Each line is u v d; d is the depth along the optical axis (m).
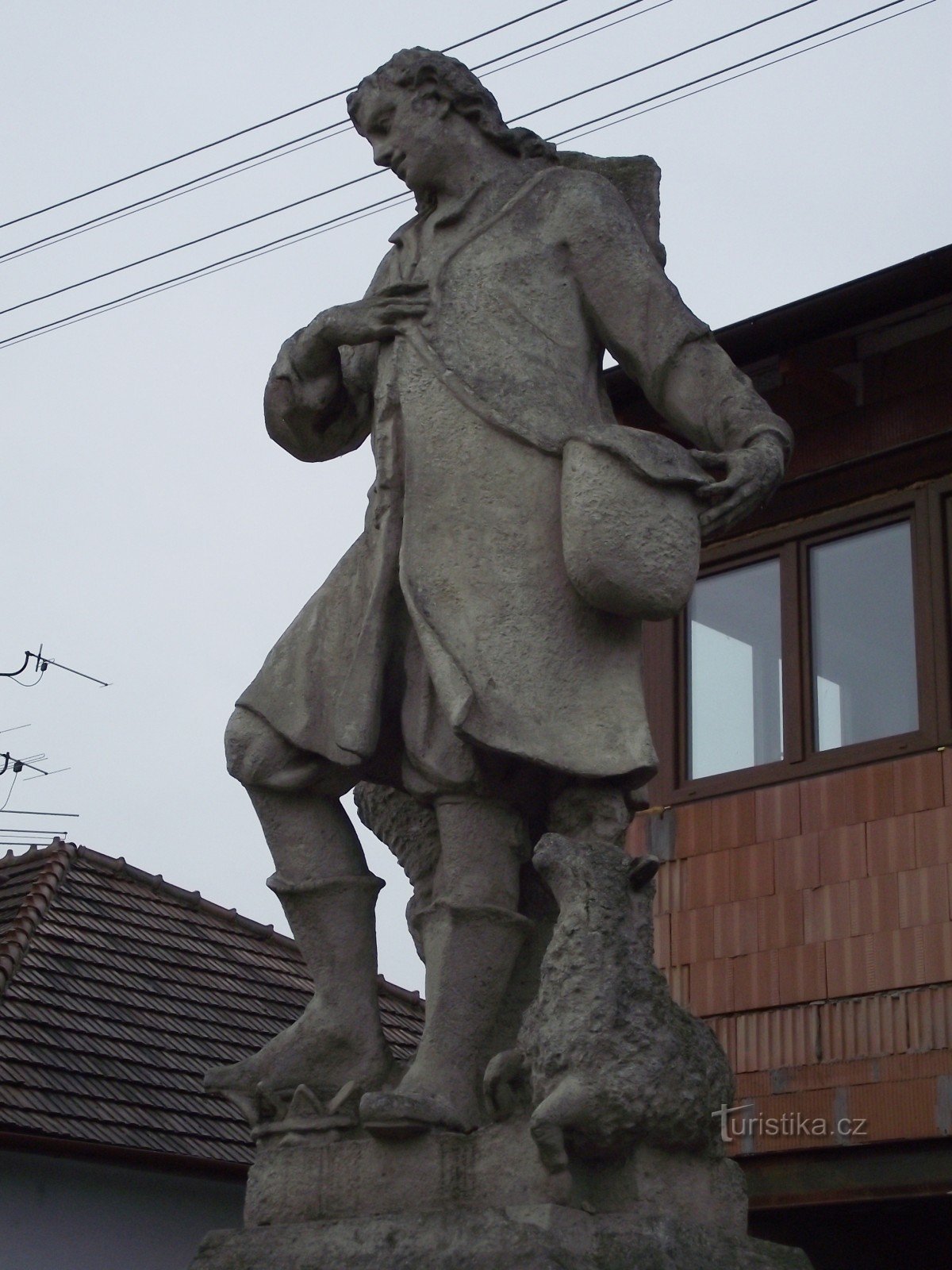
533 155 4.49
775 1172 10.51
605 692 4.02
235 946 16.25
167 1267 12.95
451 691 3.95
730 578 11.59
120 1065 13.64
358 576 4.28
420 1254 3.62
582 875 3.79
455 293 4.30
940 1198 9.95
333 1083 4.08
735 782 11.23
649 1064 3.64
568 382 4.21
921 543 10.88
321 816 4.25
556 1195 3.62
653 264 4.29
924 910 10.36
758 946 10.88
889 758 10.69
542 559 4.06
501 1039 4.01
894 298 10.41
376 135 4.52
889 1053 10.29
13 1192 12.48
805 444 11.44
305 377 4.45
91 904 15.72
